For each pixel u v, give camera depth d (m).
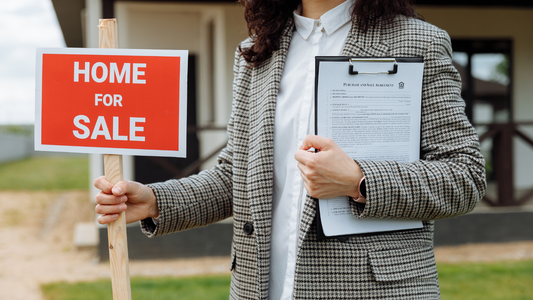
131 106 1.28
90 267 5.48
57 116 1.30
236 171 1.33
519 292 4.09
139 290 4.34
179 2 5.82
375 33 1.21
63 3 6.45
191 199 1.35
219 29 6.23
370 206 1.08
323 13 1.31
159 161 5.84
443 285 4.35
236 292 1.31
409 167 1.11
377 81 1.15
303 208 1.18
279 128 1.27
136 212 1.30
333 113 1.14
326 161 1.07
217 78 6.43
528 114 7.01
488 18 6.88
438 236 6.14
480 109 6.98
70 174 17.92
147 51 1.28
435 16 6.80
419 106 1.16
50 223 8.62
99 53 1.29
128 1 5.74
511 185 6.40
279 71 1.30
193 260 5.63
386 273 1.12
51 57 1.31
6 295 4.47
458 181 1.10
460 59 6.91
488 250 5.89
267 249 1.24
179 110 1.27
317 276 1.15
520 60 6.95
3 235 7.52
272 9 1.34
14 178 16.31
